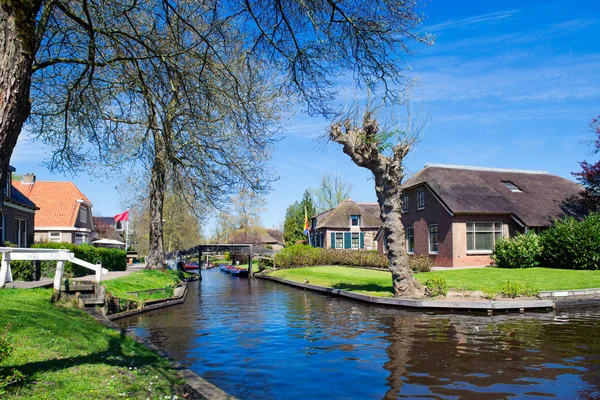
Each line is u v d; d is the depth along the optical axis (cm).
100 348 728
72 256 1151
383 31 734
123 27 872
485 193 2839
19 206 2655
